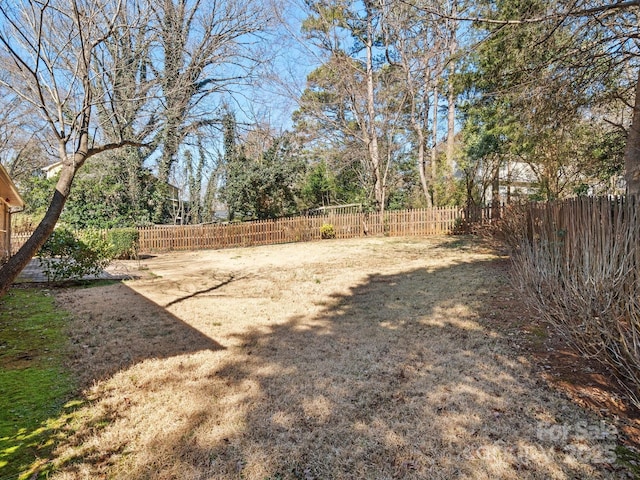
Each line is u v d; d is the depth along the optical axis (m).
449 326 4.61
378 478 2.12
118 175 18.27
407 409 2.81
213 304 6.16
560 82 6.15
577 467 2.15
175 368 3.64
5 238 11.98
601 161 10.17
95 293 7.16
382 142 20.31
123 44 6.30
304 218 17.33
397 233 16.41
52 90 3.70
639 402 2.58
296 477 2.15
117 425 2.67
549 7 5.70
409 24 15.51
